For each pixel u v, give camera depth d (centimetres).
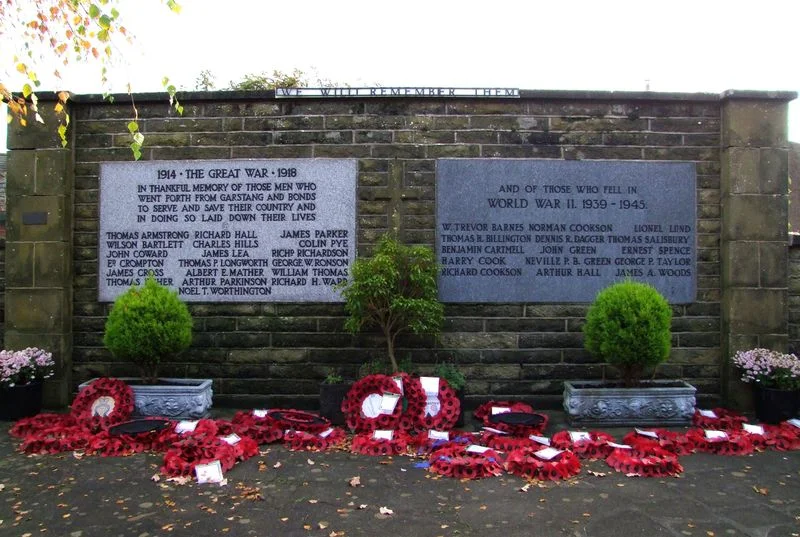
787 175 661
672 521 391
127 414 590
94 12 475
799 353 688
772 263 658
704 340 673
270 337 673
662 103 677
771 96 657
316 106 676
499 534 373
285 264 672
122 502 418
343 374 668
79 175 685
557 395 668
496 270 668
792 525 386
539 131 673
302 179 671
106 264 680
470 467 467
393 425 573
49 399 665
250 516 397
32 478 462
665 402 603
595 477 466
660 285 673
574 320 670
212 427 549
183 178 677
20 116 608
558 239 670
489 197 668
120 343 600
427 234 669
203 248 676
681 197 675
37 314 667
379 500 423
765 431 571
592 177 672
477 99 668
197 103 679
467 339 667
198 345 676
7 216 672
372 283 588
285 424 565
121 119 684
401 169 670
